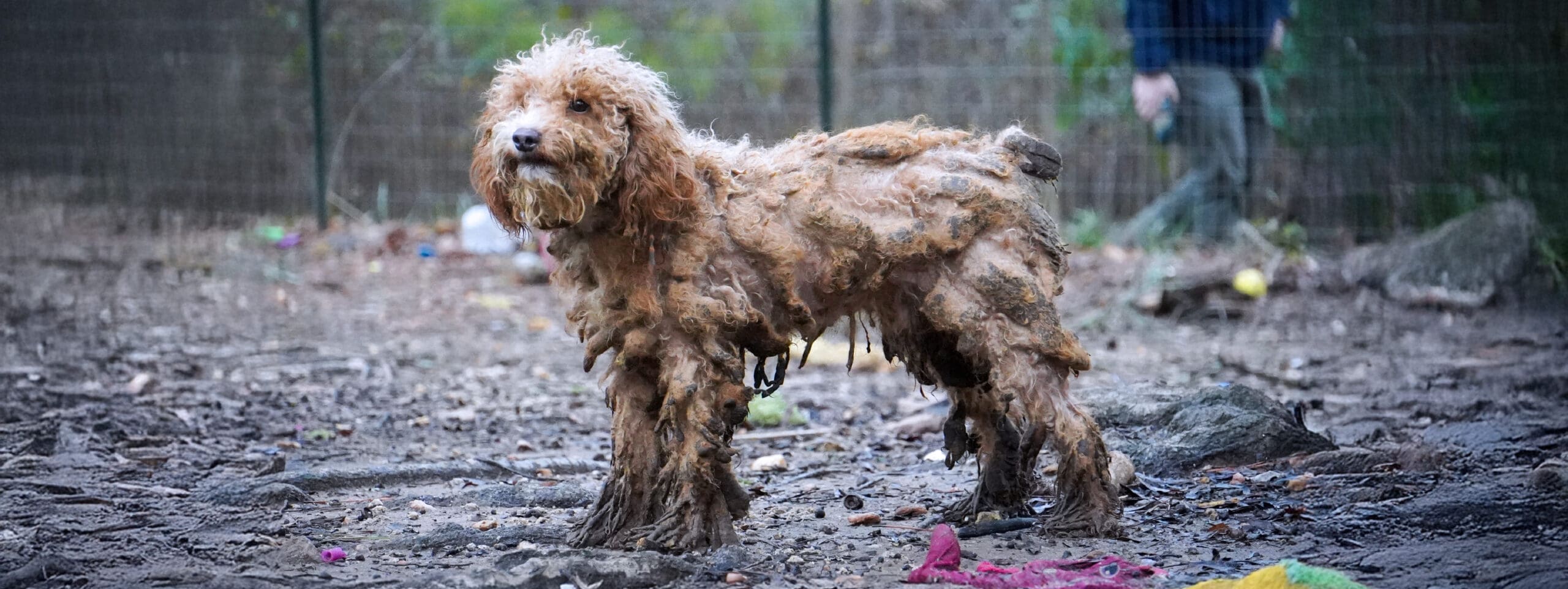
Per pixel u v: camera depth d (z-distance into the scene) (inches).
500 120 185.2
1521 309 437.1
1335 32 532.4
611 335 192.9
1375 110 527.8
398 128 634.2
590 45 190.7
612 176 181.8
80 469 261.1
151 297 462.3
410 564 199.0
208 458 274.2
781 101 649.0
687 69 659.4
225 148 622.8
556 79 180.7
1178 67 511.5
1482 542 200.4
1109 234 553.9
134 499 239.8
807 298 198.5
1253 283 458.9
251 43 629.3
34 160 629.0
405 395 343.9
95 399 321.1
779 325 197.5
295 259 542.0
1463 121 514.9
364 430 306.8
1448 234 466.6
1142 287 464.4
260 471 259.0
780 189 194.1
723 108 633.6
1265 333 420.8
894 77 625.0
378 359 386.3
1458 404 313.3
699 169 192.4
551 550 196.7
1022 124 244.1
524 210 179.8
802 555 203.3
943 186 196.7
